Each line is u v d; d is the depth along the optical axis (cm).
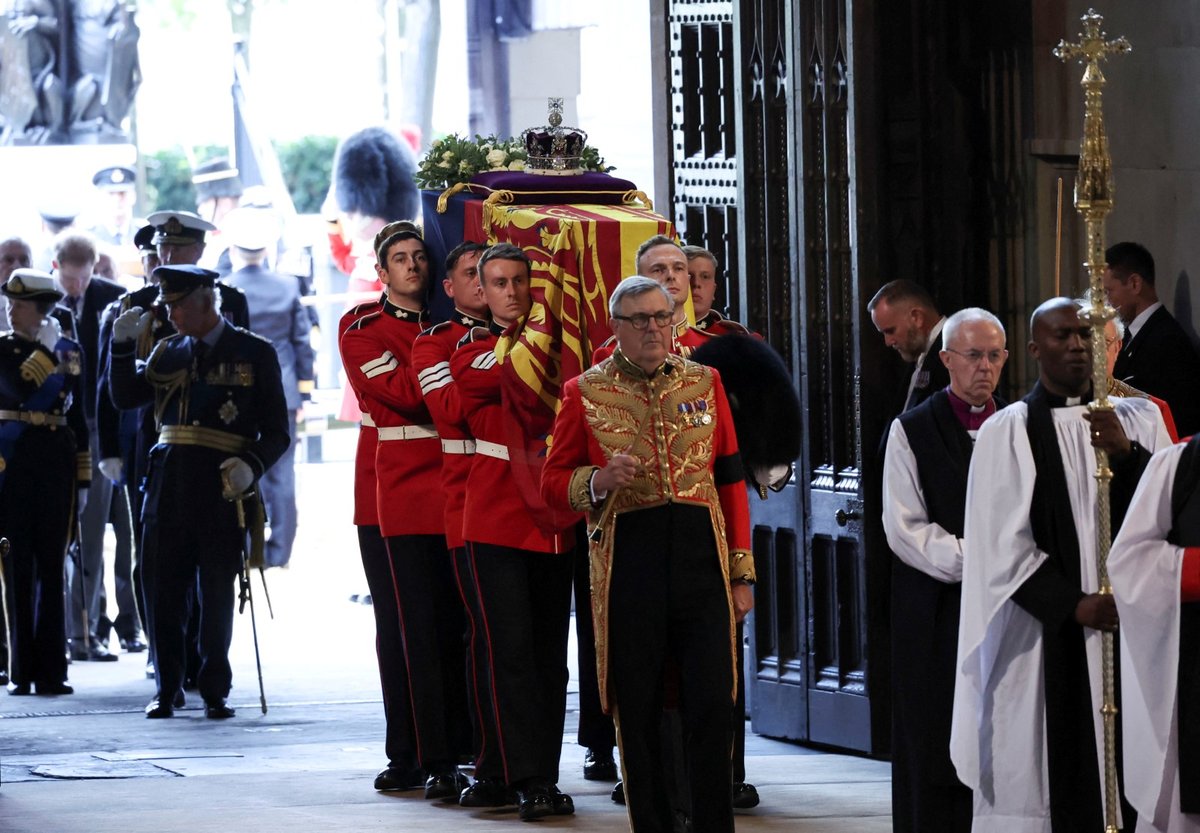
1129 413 1614
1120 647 1560
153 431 2947
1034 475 1590
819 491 2423
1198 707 1481
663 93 2719
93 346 3319
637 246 1981
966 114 2448
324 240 5097
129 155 4697
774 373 1903
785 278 2494
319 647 3422
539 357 1952
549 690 2031
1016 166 2427
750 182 2508
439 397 2038
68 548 3186
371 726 2673
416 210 4953
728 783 1672
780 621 2495
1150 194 2280
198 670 2969
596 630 1700
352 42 5866
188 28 6800
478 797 2059
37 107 4634
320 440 5500
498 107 3903
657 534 1675
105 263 3431
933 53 2420
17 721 2723
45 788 2191
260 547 2770
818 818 1991
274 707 2847
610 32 3797
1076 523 1589
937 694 1730
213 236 5025
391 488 2138
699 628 1675
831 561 2423
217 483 2723
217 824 1970
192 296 2722
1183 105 2212
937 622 1731
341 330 2191
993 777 1612
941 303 2433
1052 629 1572
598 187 2134
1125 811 1588
